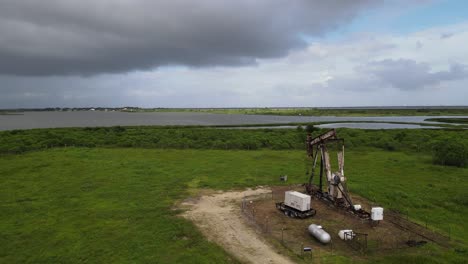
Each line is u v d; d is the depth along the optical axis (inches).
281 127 5684.1
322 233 1023.6
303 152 2810.0
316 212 1315.2
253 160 2425.0
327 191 1492.4
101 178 1825.8
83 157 2412.6
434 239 1101.1
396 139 3378.4
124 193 1553.9
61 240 1041.5
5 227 1149.1
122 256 936.3
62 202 1418.6
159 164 2219.5
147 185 1695.4
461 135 3521.2
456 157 2276.1
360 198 1560.0
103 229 1127.0
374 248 1005.8
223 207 1366.9
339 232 1081.4
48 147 2847.0
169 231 1105.4
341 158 1362.0
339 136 3499.0
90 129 3981.3
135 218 1227.9
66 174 1909.4
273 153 2743.6
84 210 1320.1
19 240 1045.2
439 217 1344.7
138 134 3563.0
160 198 1478.8
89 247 992.2
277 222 1205.7
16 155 2445.9
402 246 1030.4
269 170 2096.5
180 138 3312.0
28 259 925.2
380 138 3395.7
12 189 1611.7
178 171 2022.6
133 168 2084.2
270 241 1039.6
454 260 937.5
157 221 1197.7
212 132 3747.5
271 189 1660.9
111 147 2935.5
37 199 1461.6
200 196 1520.7
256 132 3818.9
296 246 1007.0
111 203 1407.5
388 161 2461.9
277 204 1347.2
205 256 933.8
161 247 989.8
